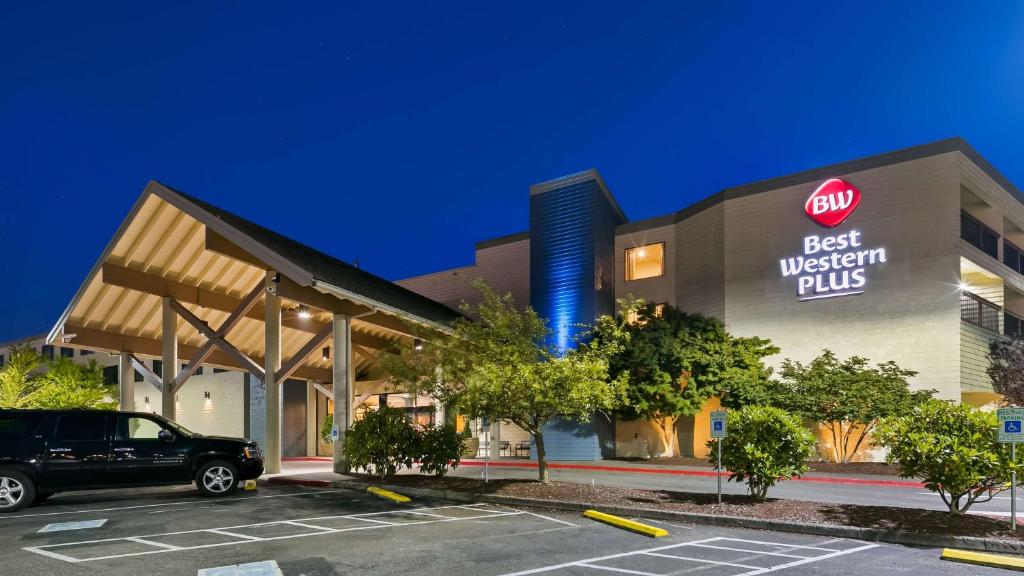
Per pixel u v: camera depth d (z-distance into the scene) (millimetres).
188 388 34062
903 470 10625
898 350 23500
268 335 19625
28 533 9914
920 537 9273
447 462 17078
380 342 29078
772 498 13109
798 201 26234
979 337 24078
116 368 38438
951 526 9695
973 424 10273
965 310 24781
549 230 30781
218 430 32562
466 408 15023
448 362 15836
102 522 10898
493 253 35219
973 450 9906
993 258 25906
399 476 17625
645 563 8047
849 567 7871
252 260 18891
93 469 13156
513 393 14438
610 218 31906
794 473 12430
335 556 8336
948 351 22516
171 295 20688
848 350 24453
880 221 24328
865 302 24312
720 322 27391
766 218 26906
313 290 19438
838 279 25016
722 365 24891
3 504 12297
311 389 33062
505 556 8398
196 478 14289
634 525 10359
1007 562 7820
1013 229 28594
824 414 22656
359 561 8062
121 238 18984
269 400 19438
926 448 10156
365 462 17047
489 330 15781
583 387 14148
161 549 8719
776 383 24094
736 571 7645
